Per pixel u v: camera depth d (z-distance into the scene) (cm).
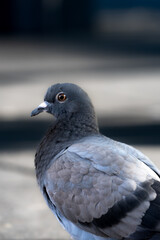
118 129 1554
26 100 1945
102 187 677
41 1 4150
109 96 2014
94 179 684
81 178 693
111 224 672
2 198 1070
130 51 3300
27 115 1741
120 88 2169
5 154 1351
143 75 2469
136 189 663
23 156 1330
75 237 725
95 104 1883
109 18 5656
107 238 696
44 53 3262
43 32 4194
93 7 4434
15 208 1025
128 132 1523
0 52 3350
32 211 1013
